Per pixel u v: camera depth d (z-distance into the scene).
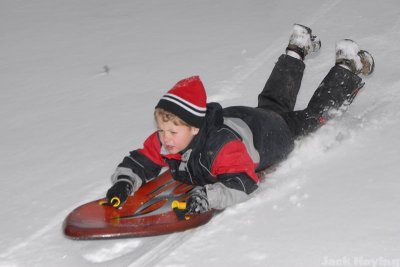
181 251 6.03
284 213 6.44
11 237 6.90
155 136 7.19
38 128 9.88
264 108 7.98
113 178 7.25
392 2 12.81
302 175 7.17
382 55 10.48
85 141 9.16
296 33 8.37
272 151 7.19
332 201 6.54
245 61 11.27
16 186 8.08
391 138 7.71
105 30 14.30
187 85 6.44
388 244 5.71
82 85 11.44
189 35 13.18
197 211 6.46
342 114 8.17
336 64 8.12
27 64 12.84
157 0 16.06
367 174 6.97
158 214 6.77
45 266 6.31
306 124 7.86
